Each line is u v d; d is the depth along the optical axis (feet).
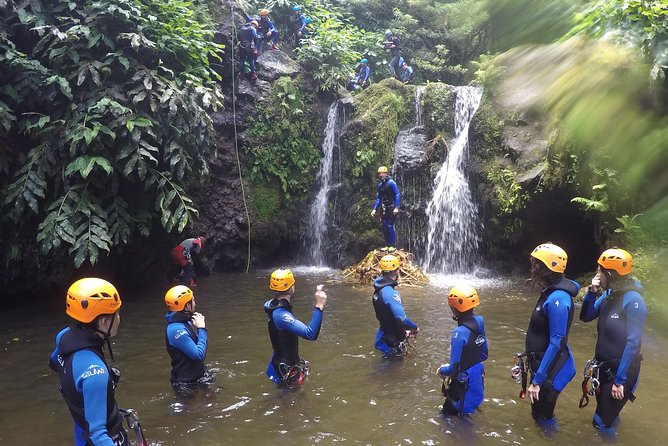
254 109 41.01
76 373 8.87
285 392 16.11
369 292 31.07
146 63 29.99
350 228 40.14
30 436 13.70
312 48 44.09
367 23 53.67
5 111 24.66
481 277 35.70
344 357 19.35
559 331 12.21
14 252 27.50
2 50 26.53
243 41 40.37
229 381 17.15
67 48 26.96
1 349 21.04
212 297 30.30
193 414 14.69
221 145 39.52
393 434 13.24
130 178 27.68
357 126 41.32
